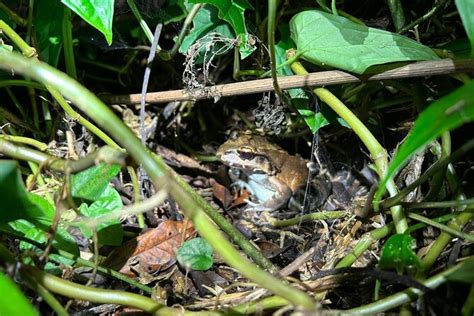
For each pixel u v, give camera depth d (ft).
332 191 2.86
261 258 2.38
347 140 2.93
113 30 2.81
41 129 2.78
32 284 2.04
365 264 2.39
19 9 2.69
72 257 2.23
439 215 2.45
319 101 2.59
